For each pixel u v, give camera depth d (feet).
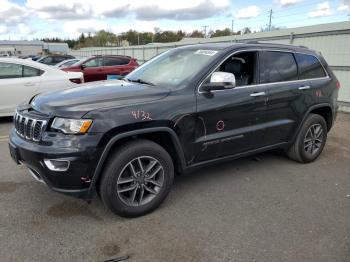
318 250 9.73
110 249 9.55
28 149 10.13
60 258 9.11
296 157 16.58
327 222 11.28
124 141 10.84
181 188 13.62
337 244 10.04
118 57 49.70
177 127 11.34
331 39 34.78
